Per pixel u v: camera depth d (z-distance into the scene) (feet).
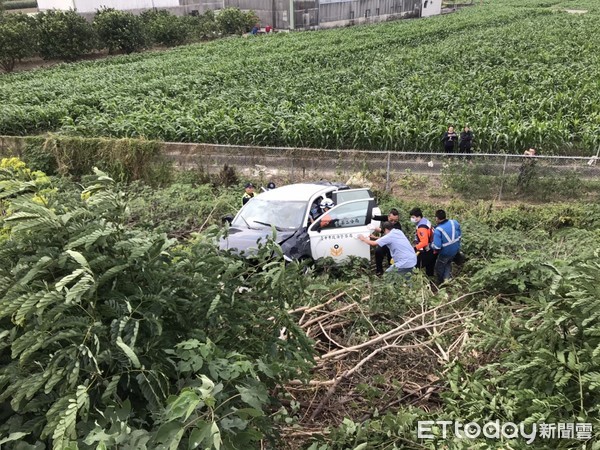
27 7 218.59
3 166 13.56
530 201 39.04
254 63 106.11
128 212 10.50
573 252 22.49
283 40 139.54
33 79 98.43
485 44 115.55
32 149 49.26
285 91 75.00
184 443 7.50
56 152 48.60
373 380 13.97
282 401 13.28
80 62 117.91
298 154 44.91
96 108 72.38
